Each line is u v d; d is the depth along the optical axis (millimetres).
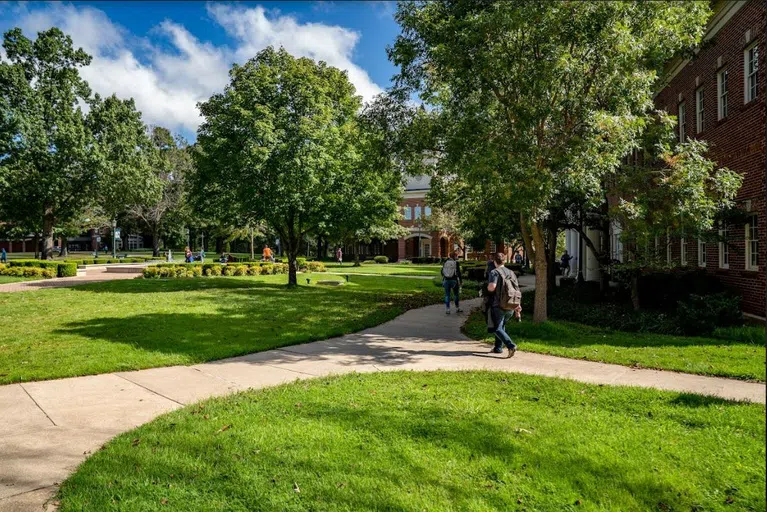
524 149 8867
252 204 19188
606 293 16703
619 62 8180
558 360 7895
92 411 5422
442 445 4293
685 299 12938
